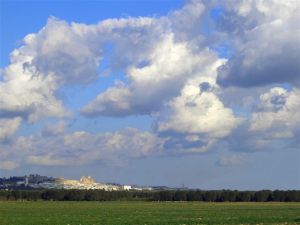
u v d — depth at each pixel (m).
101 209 147.25
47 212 125.38
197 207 168.50
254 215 108.56
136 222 85.50
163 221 87.81
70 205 186.25
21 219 92.94
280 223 81.75
